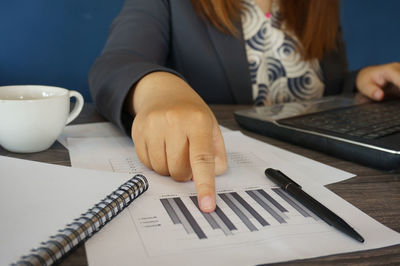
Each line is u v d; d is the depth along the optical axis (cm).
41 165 35
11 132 41
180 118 35
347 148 45
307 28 97
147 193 33
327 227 29
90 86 60
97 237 26
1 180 31
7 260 20
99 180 32
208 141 34
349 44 204
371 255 25
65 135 51
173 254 24
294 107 67
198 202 31
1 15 136
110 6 151
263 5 98
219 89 93
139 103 45
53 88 48
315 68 103
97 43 153
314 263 24
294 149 51
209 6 88
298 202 33
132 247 25
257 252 25
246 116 59
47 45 145
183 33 90
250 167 42
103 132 54
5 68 142
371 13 203
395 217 31
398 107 67
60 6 143
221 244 26
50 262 21
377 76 83
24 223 24
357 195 35
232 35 91
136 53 69
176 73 51
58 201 28
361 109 64
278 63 100
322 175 40
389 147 41
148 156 38
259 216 30
